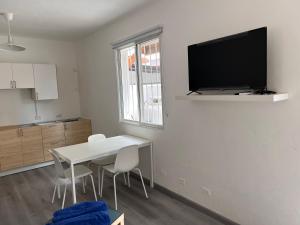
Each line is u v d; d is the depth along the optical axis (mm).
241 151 2346
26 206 3188
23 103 4934
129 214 2855
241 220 2434
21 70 4559
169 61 3012
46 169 4625
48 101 5227
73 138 5031
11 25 3896
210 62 2391
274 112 2047
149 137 3537
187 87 2816
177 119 3020
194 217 2742
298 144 1923
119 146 3215
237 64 2148
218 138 2551
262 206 2232
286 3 1882
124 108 4129
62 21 3789
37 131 4609
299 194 1957
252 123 2223
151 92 3490
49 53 5191
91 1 2979
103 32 4312
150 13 3209
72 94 5551
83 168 3264
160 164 3400
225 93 2371
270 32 1997
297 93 1884
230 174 2480
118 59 4055
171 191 3264
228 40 2201
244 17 2174
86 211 1741
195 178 2889
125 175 3949
